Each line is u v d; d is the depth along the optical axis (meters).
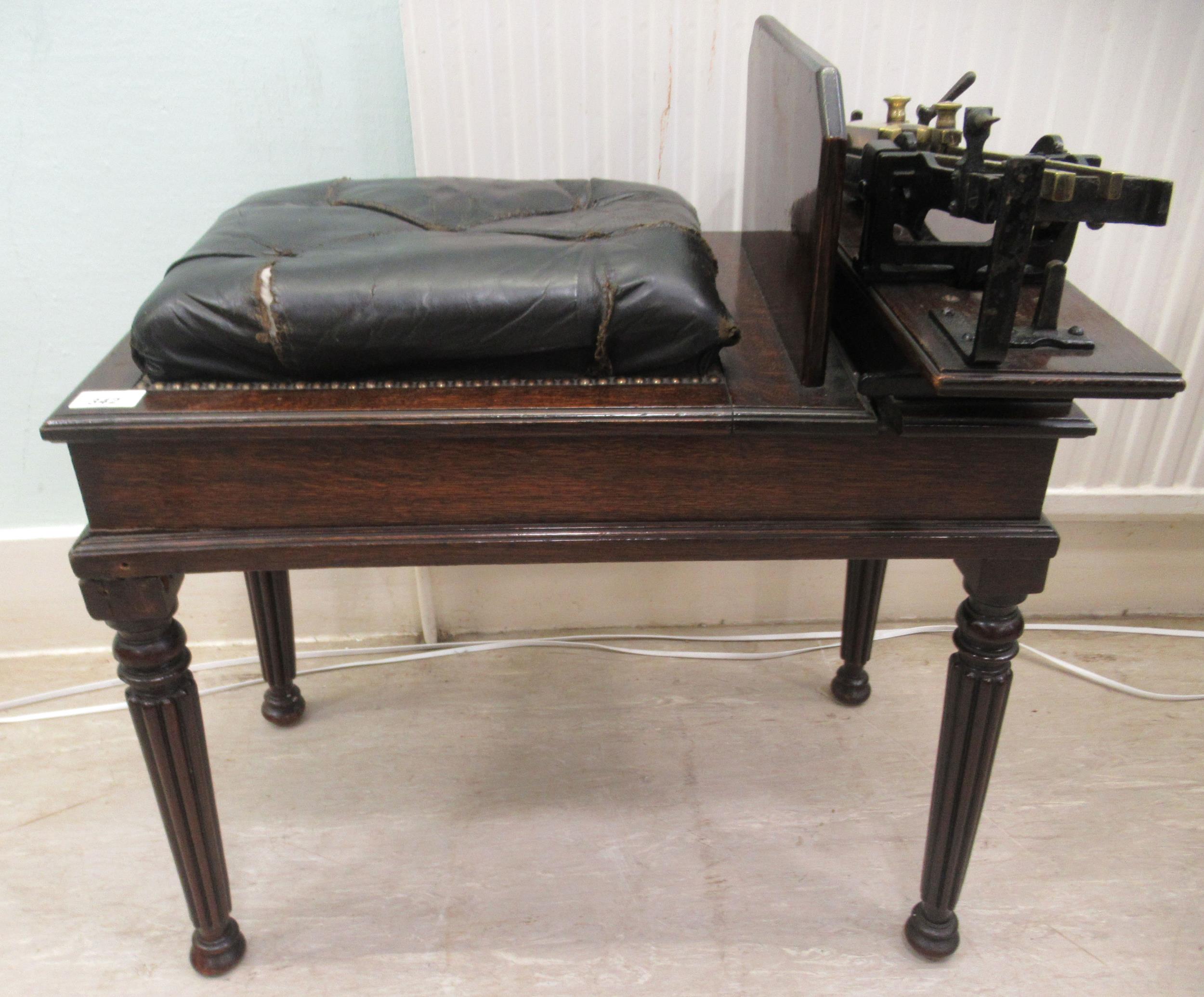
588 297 0.79
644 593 1.62
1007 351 0.71
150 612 0.86
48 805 1.29
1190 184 1.28
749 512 0.84
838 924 1.12
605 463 0.81
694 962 1.08
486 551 0.84
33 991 1.06
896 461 0.82
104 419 0.77
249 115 1.27
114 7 1.18
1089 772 1.33
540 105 1.24
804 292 0.80
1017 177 0.64
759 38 1.06
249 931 1.12
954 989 1.05
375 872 1.20
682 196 1.27
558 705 1.47
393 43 1.24
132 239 1.32
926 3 1.19
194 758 0.95
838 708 1.46
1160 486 1.48
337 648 1.60
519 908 1.15
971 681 0.92
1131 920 1.12
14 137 1.24
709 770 1.35
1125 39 1.20
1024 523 0.85
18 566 1.49
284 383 0.82
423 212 1.02
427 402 0.80
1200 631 1.62
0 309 1.34
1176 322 1.36
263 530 0.84
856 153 1.04
